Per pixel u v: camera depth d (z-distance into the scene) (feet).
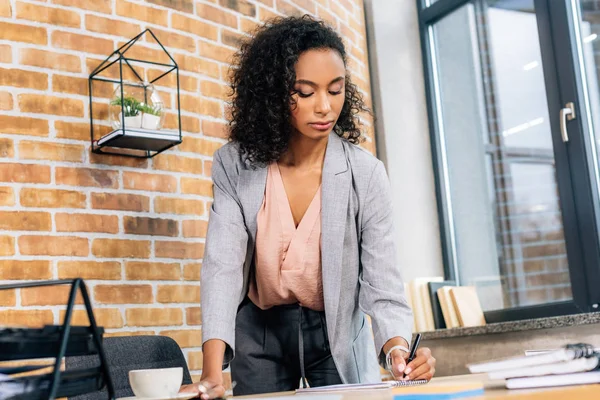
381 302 5.36
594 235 11.00
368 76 13.29
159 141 8.48
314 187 5.54
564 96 11.47
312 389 4.02
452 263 13.24
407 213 13.06
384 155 13.08
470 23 13.25
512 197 12.35
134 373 3.94
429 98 13.74
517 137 12.35
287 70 5.19
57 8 8.59
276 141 5.38
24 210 8.02
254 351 5.71
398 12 13.80
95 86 8.74
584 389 2.42
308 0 11.66
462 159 13.28
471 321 11.48
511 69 12.49
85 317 8.15
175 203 9.19
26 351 2.16
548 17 11.80
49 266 8.05
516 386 2.84
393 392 3.18
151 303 8.76
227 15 10.18
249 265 5.61
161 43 9.39
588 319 9.36
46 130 8.31
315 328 5.69
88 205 8.46
